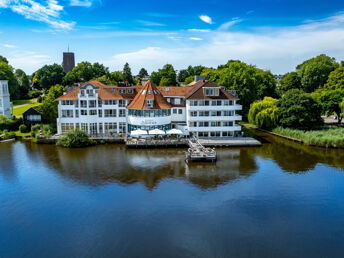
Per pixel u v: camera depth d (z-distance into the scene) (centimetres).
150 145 5778
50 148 5772
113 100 6569
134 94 6888
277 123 7381
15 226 2705
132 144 5747
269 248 2352
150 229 2634
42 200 3269
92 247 2361
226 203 3184
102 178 3969
